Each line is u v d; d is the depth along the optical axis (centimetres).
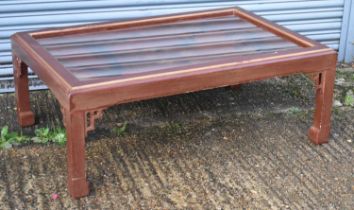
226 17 335
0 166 285
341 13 393
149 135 312
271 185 276
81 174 260
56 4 347
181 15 329
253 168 288
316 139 305
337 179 281
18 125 320
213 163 291
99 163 288
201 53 286
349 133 319
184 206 262
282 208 262
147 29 316
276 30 311
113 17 359
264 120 329
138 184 275
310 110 341
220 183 277
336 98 356
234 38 305
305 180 280
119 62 273
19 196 266
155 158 293
